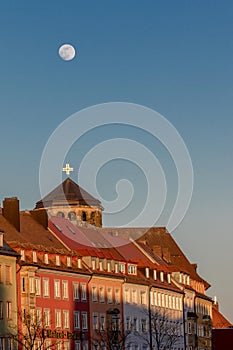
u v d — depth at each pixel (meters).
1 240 192.88
